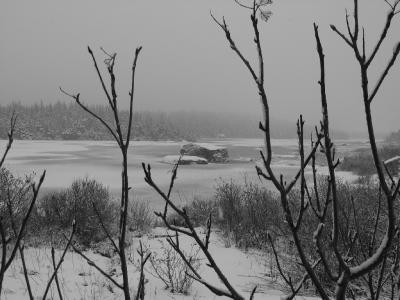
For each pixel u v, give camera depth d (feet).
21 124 315.99
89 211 24.45
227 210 27.22
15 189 20.13
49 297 15.20
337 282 2.67
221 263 21.29
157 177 78.13
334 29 2.68
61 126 356.59
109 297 15.81
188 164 111.34
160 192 3.08
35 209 23.75
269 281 18.25
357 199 20.54
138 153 156.15
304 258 2.76
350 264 10.59
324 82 2.78
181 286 17.22
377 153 2.64
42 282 16.92
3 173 21.53
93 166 97.30
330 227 16.92
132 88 3.21
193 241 25.88
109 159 121.90
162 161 116.67
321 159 103.60
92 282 17.49
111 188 60.85
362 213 17.98
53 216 23.93
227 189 30.71
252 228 24.82
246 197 29.30
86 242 23.73
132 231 28.04
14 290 15.52
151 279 18.35
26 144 208.33
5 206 17.89
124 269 3.26
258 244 23.88
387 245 2.57
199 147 122.52
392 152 96.32
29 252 20.44
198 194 57.00
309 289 16.93
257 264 21.01
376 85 2.64
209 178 77.41
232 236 25.82
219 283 18.38
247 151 188.96
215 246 24.72
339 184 25.49
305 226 19.90
